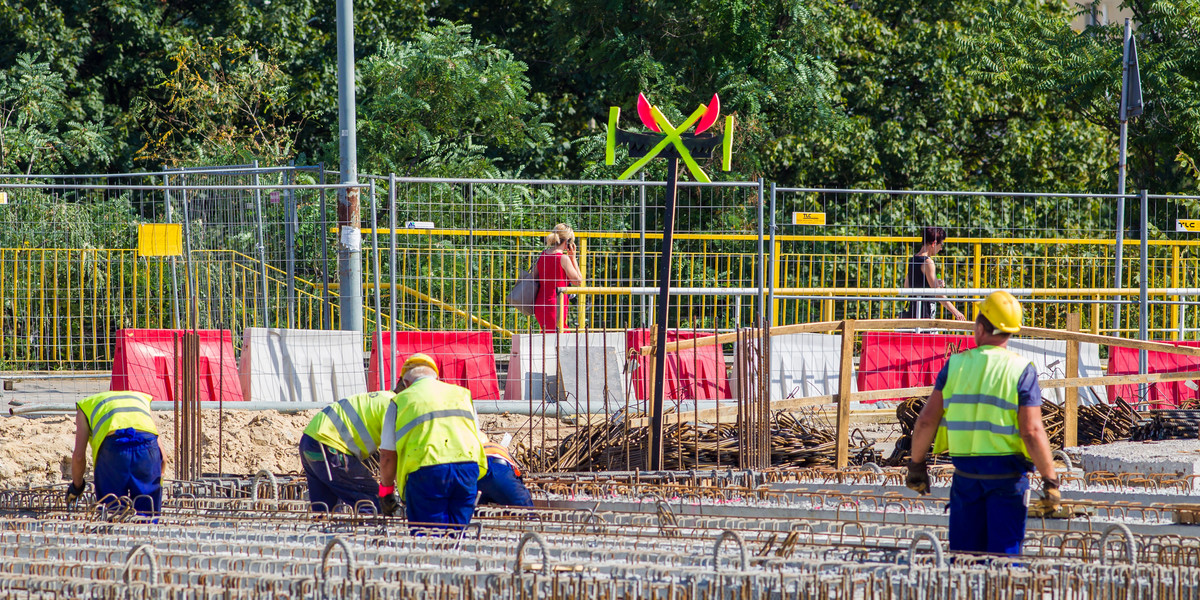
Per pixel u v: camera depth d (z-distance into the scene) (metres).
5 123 75.25
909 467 18.98
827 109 72.75
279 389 37.31
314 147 84.75
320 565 16.92
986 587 15.36
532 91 84.12
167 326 50.94
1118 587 15.66
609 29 74.25
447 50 73.06
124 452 24.08
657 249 55.97
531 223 59.31
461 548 19.08
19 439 32.94
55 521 21.72
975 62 74.94
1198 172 68.75
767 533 21.16
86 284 51.97
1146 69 68.31
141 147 80.44
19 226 52.56
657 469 27.88
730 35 71.75
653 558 17.75
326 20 87.75
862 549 18.83
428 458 21.69
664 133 27.03
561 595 15.50
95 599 15.88
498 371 47.03
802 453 30.83
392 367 33.31
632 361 34.84
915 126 75.62
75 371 44.22
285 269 53.25
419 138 70.31
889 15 81.38
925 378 39.09
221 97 76.62
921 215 73.44
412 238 54.19
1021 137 75.19
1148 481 24.66
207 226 52.53
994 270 60.53
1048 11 81.19
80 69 82.50
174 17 86.12
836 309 58.53
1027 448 17.55
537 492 26.38
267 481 26.83
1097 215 73.69
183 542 19.23
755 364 30.14
